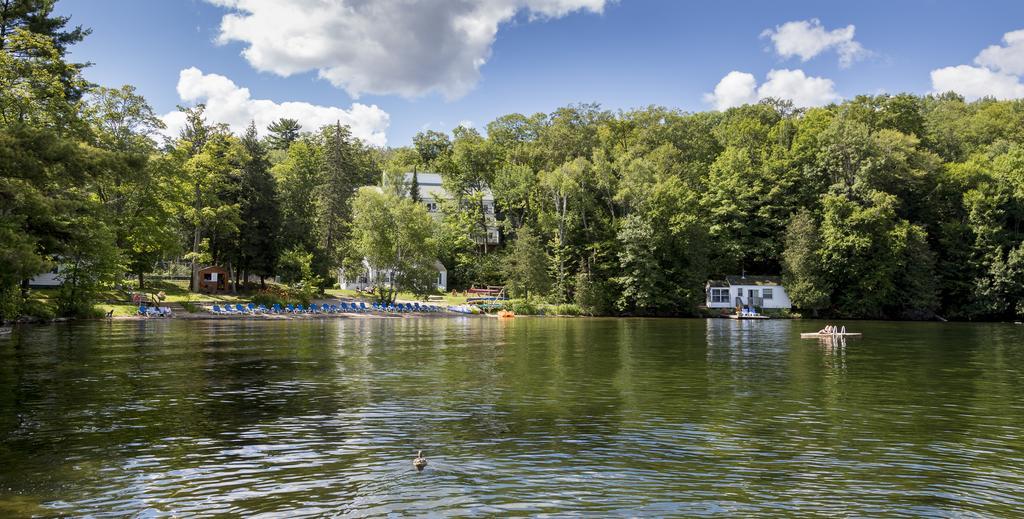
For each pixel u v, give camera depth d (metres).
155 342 31.34
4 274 27.86
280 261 72.75
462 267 96.94
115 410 14.83
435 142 130.25
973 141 90.81
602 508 8.62
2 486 9.43
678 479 9.91
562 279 80.00
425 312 69.38
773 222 80.12
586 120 106.19
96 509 8.51
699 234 77.06
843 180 75.56
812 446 11.96
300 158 116.94
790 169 81.75
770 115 102.88
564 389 18.31
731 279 78.50
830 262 72.81
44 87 39.03
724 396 17.30
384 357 26.31
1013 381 20.44
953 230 72.75
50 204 29.36
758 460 10.99
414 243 73.00
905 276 71.19
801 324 58.59
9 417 14.02
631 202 78.31
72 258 47.00
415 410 15.10
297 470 10.29
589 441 12.23
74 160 27.48
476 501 8.87
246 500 8.88
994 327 54.44
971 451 11.66
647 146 95.38
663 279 75.31
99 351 26.92
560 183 82.00
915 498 9.13
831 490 9.45
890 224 72.75
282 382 19.25
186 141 67.69
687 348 31.83
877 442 12.30
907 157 76.94
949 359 27.30
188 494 9.12
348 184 98.12
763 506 8.75
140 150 53.66
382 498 8.98
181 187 62.19
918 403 16.41
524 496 9.07
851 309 72.50
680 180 83.81
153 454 11.16
